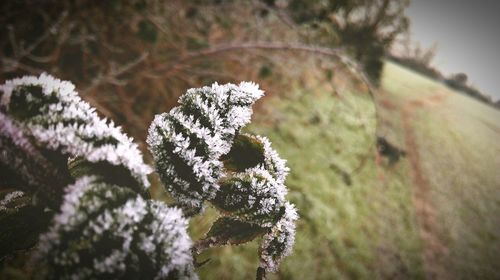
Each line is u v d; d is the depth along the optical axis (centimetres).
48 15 366
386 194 568
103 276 29
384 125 721
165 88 369
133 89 355
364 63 792
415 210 579
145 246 30
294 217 47
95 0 382
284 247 46
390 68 1180
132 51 383
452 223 593
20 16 358
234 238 46
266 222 45
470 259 540
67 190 31
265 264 46
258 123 498
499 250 586
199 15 468
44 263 28
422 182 652
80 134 33
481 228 620
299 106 568
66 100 34
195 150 40
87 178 33
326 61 566
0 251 36
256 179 45
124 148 34
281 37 536
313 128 552
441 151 781
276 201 46
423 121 870
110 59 370
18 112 32
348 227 461
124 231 30
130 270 29
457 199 658
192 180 40
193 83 387
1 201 39
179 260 31
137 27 399
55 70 333
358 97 714
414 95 1031
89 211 30
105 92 342
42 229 37
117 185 34
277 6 556
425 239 535
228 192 45
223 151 41
